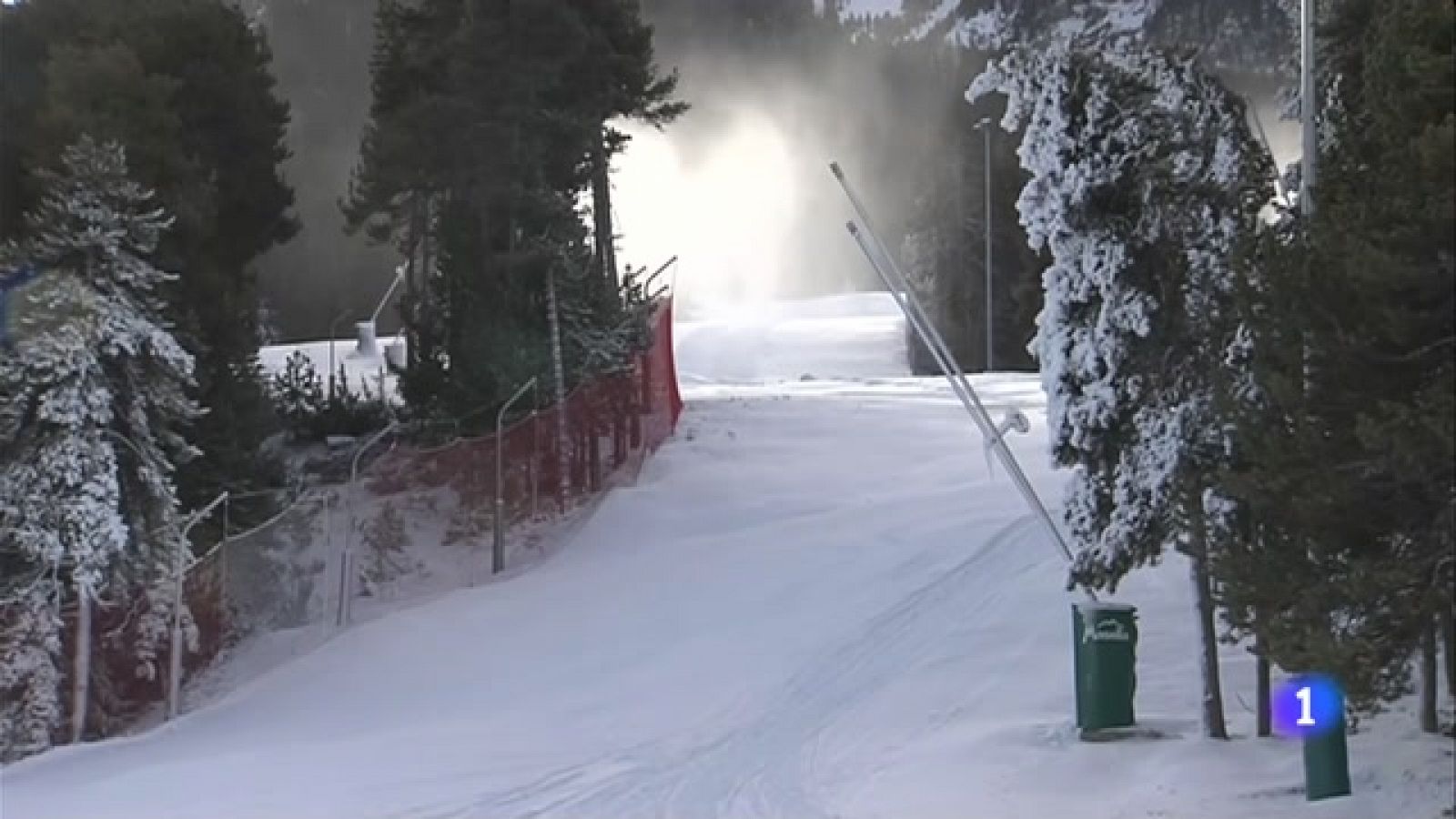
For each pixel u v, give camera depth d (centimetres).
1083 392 4294
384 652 7062
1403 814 3148
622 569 8044
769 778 4422
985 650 5916
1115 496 4244
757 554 8019
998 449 4544
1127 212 4225
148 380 6856
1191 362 4109
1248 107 4300
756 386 14525
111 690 6756
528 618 7381
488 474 9319
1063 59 4288
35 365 6475
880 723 5059
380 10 11919
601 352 10206
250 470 8700
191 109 10062
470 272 10450
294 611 8156
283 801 4381
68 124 8881
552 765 4766
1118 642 4388
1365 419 2702
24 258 6738
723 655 6378
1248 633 3662
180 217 8781
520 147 10494
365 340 19525
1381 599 2888
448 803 4250
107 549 6481
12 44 10938
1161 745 4169
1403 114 2922
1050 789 3872
